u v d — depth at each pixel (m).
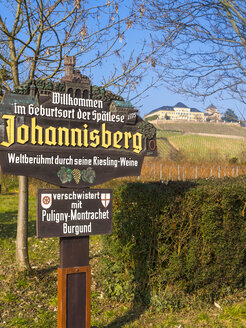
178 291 5.25
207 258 5.34
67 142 4.04
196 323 4.77
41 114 3.92
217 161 40.47
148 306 5.23
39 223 3.87
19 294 5.75
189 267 5.23
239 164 30.70
